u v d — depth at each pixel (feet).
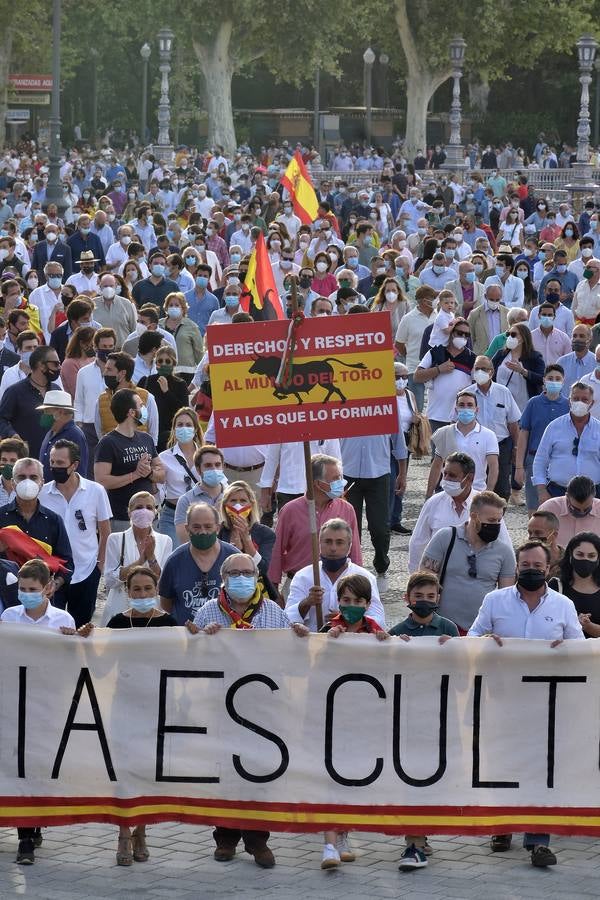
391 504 74.74
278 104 426.10
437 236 147.23
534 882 39.19
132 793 41.32
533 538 49.44
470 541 47.55
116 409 58.13
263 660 41.22
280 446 62.59
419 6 328.70
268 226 137.08
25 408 66.90
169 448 61.11
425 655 41.22
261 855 40.73
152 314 84.69
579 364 80.12
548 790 41.45
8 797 41.32
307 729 41.29
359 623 42.42
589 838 43.27
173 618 44.14
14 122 336.90
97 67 375.25
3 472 54.75
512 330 79.97
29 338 73.97
